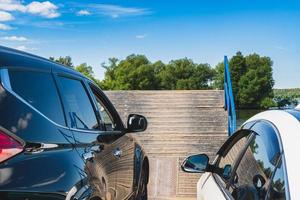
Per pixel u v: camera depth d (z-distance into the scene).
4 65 2.72
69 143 3.00
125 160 4.50
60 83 3.33
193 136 11.16
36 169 2.54
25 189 2.43
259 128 2.99
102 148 3.66
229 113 10.65
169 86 89.75
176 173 9.01
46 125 2.80
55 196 2.62
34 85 2.93
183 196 8.12
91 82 4.18
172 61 90.31
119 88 83.88
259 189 2.58
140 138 11.05
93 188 3.12
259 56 59.62
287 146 2.36
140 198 5.38
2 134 2.43
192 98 12.76
